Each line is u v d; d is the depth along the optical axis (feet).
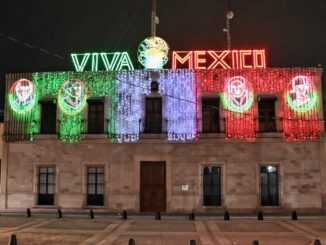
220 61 95.81
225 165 91.86
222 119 92.99
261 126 93.35
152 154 93.09
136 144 93.76
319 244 43.73
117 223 73.87
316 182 90.79
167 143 93.15
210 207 90.94
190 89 94.58
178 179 92.07
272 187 91.86
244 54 95.66
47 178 95.76
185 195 91.61
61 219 79.61
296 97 92.99
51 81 97.45
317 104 92.84
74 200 93.66
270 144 92.17
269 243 53.52
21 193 95.09
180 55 97.81
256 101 93.50
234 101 93.56
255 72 94.38
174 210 91.25
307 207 90.38
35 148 95.91
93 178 94.63
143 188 92.73
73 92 96.27
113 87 95.81
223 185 91.45
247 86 93.86
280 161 91.50
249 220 78.38
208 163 92.07
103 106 96.07
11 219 79.46
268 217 83.15
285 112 92.79
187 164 92.32
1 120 100.27
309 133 91.71
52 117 97.35
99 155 94.22
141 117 94.32
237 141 92.22
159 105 95.30
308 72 93.76
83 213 90.74
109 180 93.30
